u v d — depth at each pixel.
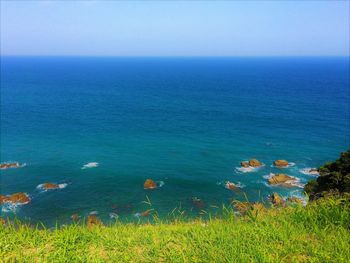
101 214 30.73
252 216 8.07
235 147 54.22
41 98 112.31
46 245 6.82
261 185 37.78
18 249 6.61
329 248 6.32
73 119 77.19
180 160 47.22
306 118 79.06
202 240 6.79
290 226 7.31
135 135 62.59
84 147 53.59
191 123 74.38
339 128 67.81
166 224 8.61
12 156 47.84
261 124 72.62
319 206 8.24
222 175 41.03
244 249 6.33
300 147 54.22
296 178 39.97
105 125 71.25
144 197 34.62
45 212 31.09
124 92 135.12
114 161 46.56
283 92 131.88
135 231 7.63
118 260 6.21
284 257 6.09
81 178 39.91
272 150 52.47
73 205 32.59
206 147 54.25
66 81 177.50
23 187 36.97
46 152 50.25
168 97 121.44
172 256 6.20
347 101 105.56
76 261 6.11
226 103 106.31
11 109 88.81
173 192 35.94
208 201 33.62
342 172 20.81
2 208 31.48
